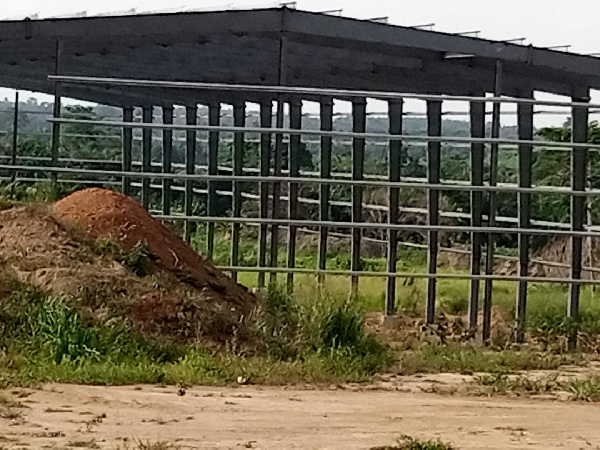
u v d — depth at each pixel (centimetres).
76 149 2891
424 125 2872
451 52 1437
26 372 972
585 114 1473
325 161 1894
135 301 1148
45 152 2895
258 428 794
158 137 3103
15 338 1065
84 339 1046
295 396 941
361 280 2012
